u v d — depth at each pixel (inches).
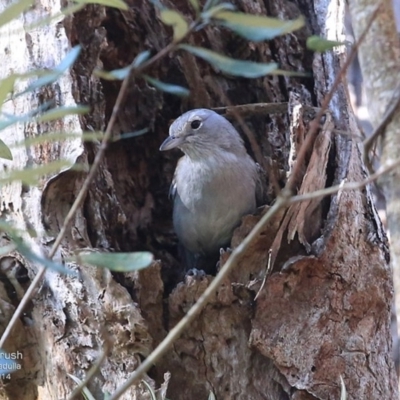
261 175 386.6
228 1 366.9
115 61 375.9
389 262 329.4
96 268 292.2
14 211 308.5
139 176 399.5
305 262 303.6
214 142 369.1
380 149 192.9
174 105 408.5
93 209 317.4
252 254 312.7
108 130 173.9
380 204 452.8
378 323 317.4
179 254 405.7
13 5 159.5
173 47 173.5
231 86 400.2
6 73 324.8
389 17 198.7
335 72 353.4
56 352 296.7
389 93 194.7
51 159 307.3
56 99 316.5
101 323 291.1
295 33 376.2
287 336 300.0
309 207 311.4
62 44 321.4
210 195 366.9
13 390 309.4
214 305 308.3
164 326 310.8
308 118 334.0
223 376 305.0
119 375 289.4
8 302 304.0
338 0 371.9
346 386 300.2
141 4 379.6
